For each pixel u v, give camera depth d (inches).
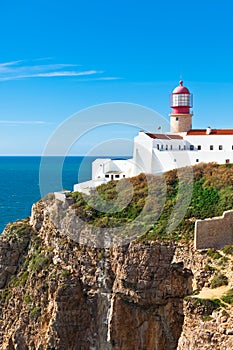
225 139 2859.3
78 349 2064.5
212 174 2508.6
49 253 2327.8
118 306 2009.1
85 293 2112.5
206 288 1755.7
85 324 2084.2
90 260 2151.8
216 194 2294.5
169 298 1943.9
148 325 1959.9
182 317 1910.7
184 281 1935.3
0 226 4766.2
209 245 1956.2
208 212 2172.7
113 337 1993.1
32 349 2154.3
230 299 1566.2
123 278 2007.9
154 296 1962.4
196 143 2950.3
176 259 1958.7
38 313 2194.9
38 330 2162.9
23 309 2271.2
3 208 5836.6
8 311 2379.4
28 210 5689.0
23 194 7101.4
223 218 1998.0
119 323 1995.6
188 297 1637.6
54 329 2059.5
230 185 2361.0
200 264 1862.7
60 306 2071.9
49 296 2180.1
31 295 2279.8
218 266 1808.6
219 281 1724.9
